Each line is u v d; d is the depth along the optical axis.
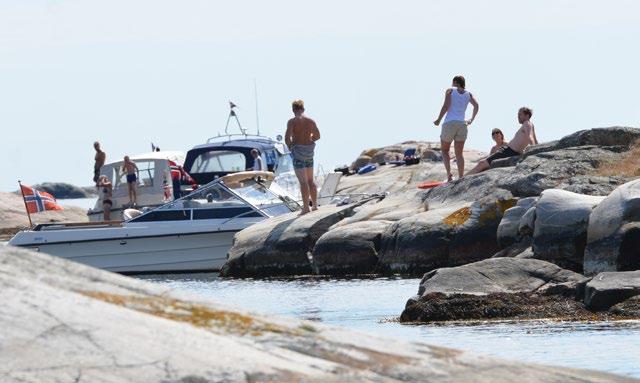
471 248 83.25
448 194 90.62
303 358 17.45
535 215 71.19
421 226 85.31
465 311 52.38
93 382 15.33
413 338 46.34
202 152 130.12
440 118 97.31
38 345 16.00
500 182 87.69
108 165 133.00
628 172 84.94
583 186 82.06
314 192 100.81
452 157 177.50
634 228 63.28
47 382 15.13
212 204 108.25
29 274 18.78
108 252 108.94
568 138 92.44
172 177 124.62
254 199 109.56
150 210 109.00
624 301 50.50
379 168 168.38
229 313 19.00
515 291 54.53
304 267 94.44
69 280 19.06
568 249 67.31
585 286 52.44
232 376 16.14
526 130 96.75
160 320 17.88
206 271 108.31
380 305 63.47
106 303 18.12
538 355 39.59
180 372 15.98
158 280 98.00
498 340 44.34
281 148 132.38
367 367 17.50
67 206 193.38
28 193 125.50
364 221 91.56
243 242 98.62
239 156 129.50
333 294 72.31
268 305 66.81
